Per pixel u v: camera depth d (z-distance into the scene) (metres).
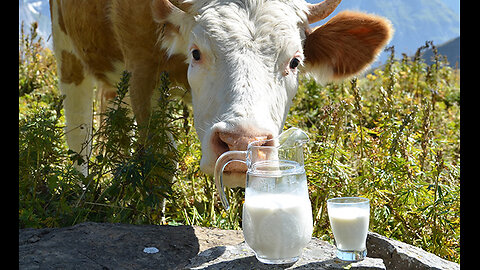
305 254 1.19
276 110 1.44
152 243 1.23
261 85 1.41
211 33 1.46
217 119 1.39
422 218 1.63
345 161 1.82
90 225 1.30
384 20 1.68
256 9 1.47
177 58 1.74
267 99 1.41
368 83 3.66
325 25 1.70
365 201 1.15
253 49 1.44
